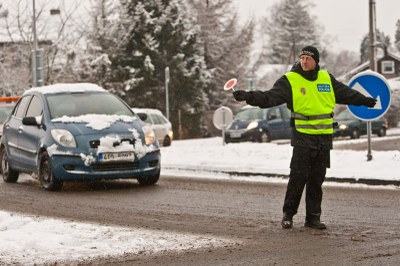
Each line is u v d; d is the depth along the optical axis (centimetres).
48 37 6069
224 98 7438
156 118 4234
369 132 2042
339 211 1355
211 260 936
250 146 2625
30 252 984
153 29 6444
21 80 5956
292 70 1193
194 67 6562
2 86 5981
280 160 2244
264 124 4153
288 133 4238
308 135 1172
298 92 1171
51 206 1509
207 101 6906
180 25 6550
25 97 2088
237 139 4150
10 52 6188
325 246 1019
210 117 6900
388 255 945
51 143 1812
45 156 1839
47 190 1823
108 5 6456
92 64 6278
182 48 6538
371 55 2781
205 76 6650
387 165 1947
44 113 1914
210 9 7594
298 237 1097
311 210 1184
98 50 6319
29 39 5925
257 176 2045
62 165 1781
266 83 8412
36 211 1433
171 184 1900
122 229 1184
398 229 1152
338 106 6034
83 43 6356
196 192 1712
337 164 2016
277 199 1558
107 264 916
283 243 1048
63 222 1232
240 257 952
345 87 1199
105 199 1612
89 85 2070
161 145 4244
